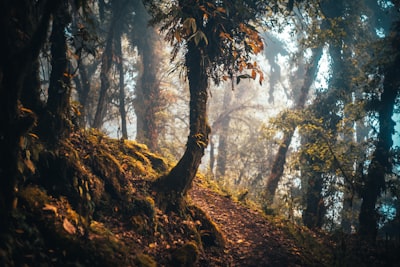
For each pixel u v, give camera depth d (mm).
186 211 8469
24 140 5730
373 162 13672
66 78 6684
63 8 6492
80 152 7316
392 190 13664
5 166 4793
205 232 8219
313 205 15234
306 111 15461
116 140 10398
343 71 15719
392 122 13789
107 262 5457
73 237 5484
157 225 7438
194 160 8633
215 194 12273
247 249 8508
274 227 10633
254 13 9289
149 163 10422
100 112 16500
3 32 4453
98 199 6898
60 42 6566
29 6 6008
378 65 13625
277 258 8227
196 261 6914
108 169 7387
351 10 15836
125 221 7020
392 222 14758
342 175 14422
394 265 10188
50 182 6227
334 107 15547
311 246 10062
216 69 9312
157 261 6520
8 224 4895
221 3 8633
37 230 5250
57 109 6602
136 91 21688
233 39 8789
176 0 8852
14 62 4566
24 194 5609
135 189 7949
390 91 13547
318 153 14656
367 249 11383
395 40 13609
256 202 16219
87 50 6879
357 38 16594
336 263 9188
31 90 6461
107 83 16656
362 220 13570
